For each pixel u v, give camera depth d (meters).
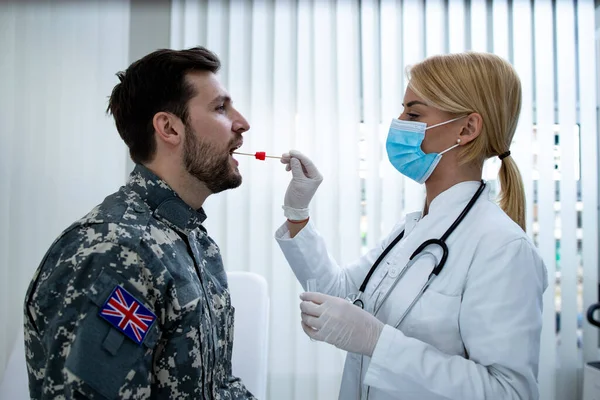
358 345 0.93
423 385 0.87
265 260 2.07
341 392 1.18
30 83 2.05
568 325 2.06
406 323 1.00
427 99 1.04
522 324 0.86
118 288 0.70
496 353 0.85
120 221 0.77
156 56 0.89
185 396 0.79
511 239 0.92
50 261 0.74
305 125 2.06
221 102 0.93
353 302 1.13
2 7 2.03
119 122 0.92
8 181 2.03
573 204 2.07
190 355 0.79
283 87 2.06
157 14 2.13
